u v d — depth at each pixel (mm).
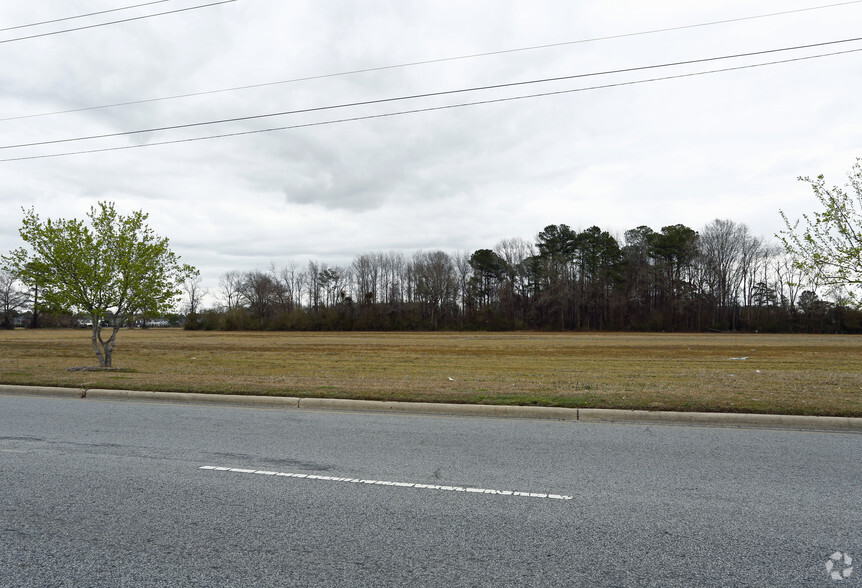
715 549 3906
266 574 3516
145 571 3549
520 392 10758
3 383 11984
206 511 4625
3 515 4508
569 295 89875
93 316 16906
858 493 5125
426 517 4516
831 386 12125
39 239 16109
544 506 4777
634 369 21719
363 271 105812
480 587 3355
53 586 3344
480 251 98750
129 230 17156
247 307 105312
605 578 3479
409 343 47438
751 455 6496
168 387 11258
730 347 40625
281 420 8664
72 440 7215
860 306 12148
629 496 5039
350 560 3723
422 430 7898
